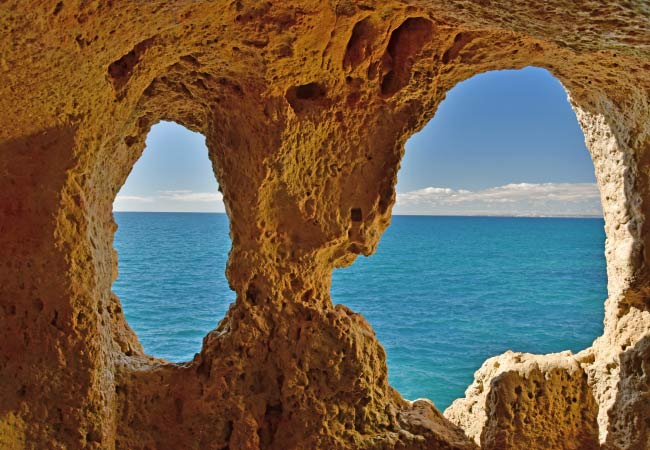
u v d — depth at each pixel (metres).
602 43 3.12
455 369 13.30
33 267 3.79
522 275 32.53
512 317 19.78
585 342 16.33
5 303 3.78
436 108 4.80
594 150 5.61
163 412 4.61
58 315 3.85
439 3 3.11
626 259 5.20
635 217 5.13
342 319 4.77
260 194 4.50
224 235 56.75
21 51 3.13
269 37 3.82
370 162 4.74
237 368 4.62
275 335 4.67
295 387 4.61
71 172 3.76
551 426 5.23
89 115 3.72
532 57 4.58
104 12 3.15
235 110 4.45
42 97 3.47
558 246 54.78
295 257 4.69
